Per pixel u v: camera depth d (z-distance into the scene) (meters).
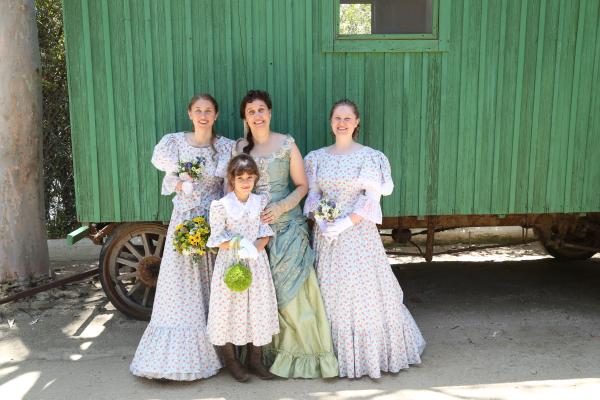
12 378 3.30
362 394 3.07
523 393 3.06
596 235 4.98
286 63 3.79
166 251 3.32
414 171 3.94
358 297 3.24
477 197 3.99
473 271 5.53
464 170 3.96
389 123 3.88
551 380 3.22
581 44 3.89
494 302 4.58
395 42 3.79
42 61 6.24
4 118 4.61
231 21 3.73
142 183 3.82
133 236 4.11
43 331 4.03
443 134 3.92
